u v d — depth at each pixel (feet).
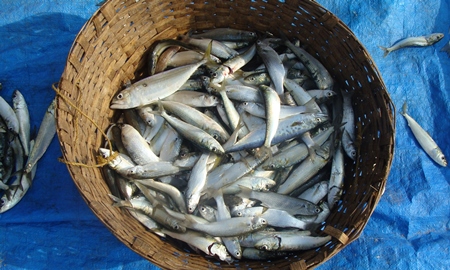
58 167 2.34
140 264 2.27
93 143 2.03
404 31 2.54
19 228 2.26
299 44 2.29
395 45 2.52
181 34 2.34
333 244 1.85
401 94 2.51
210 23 2.33
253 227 1.99
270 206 2.11
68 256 2.25
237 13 2.26
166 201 2.12
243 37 2.31
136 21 2.07
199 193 2.05
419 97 2.51
